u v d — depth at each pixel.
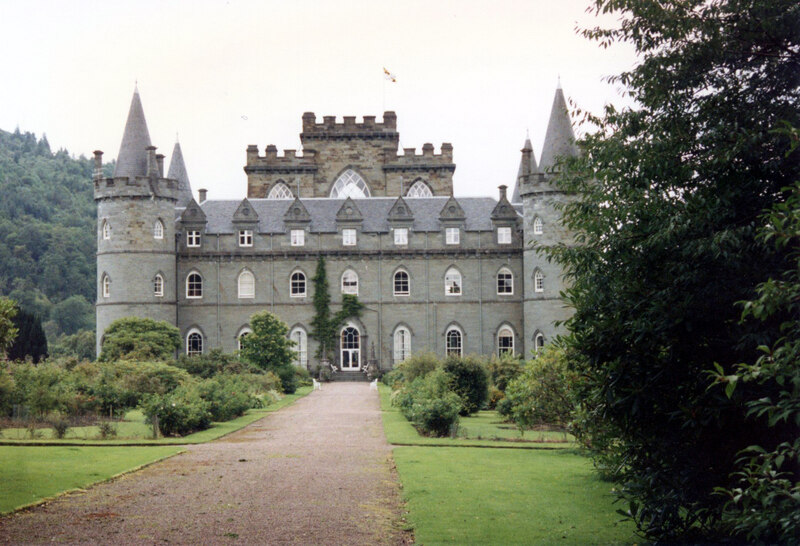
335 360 80.88
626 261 14.57
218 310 80.25
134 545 14.62
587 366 15.58
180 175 103.25
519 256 80.88
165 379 48.09
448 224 81.25
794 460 13.51
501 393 49.47
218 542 14.90
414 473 22.81
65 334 127.12
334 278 81.19
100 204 77.06
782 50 13.34
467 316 80.81
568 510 18.03
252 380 54.44
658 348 14.12
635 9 14.09
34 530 15.73
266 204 84.56
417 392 41.72
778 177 13.69
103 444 29.77
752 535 11.38
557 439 32.09
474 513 17.53
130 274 75.38
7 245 142.62
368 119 92.50
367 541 15.09
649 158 14.44
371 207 84.31
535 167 95.56
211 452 27.81
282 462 25.33
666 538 14.83
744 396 12.75
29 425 33.69
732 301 13.16
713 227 13.42
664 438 14.48
